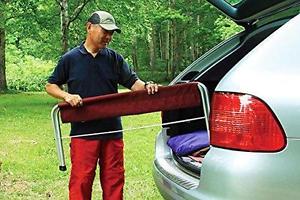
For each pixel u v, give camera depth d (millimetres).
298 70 2426
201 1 25156
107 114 3418
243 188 2387
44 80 25438
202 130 3754
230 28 19297
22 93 22422
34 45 23188
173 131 3746
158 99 3420
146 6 19703
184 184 2826
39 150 7707
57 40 18797
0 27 17625
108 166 3852
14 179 5797
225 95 2502
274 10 3326
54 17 18078
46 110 14750
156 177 3316
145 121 11391
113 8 17000
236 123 2447
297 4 3055
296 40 2475
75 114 3404
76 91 3793
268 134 2385
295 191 2346
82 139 3734
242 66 2521
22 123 11492
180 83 3584
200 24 26000
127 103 3422
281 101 2389
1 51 22234
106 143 3811
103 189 3912
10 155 7316
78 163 3750
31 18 17906
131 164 6547
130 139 8727
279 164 2361
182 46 31672
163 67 36406
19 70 26234
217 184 2465
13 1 17234
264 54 2498
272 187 2361
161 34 36906
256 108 2410
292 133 2361
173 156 3467
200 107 3758
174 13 24578
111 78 3832
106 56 3830
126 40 18500
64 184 5551
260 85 2438
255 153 2396
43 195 5102
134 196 4969
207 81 3828
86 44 3818
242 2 3582
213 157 2512
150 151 7535
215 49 4012
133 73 3947
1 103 17312
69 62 3795
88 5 16812
